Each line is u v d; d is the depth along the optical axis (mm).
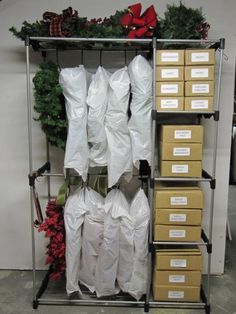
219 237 2326
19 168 2275
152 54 1829
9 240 2367
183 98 1769
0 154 2258
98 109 1795
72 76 1782
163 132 1823
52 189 2293
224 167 2236
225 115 2176
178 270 1964
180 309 1972
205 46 1935
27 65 1800
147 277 1966
